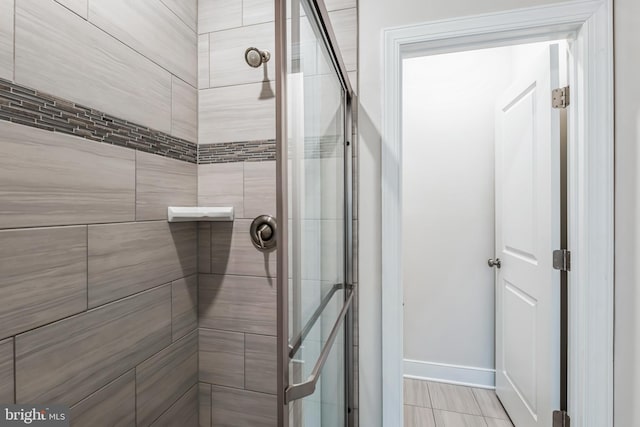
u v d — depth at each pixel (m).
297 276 0.66
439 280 2.15
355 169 1.28
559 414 1.25
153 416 1.18
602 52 1.06
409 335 2.21
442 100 2.14
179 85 1.31
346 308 1.12
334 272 1.04
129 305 1.07
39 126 0.79
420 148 2.18
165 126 1.23
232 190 1.38
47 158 0.81
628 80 1.00
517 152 1.61
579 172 1.14
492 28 1.14
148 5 1.15
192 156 1.39
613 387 1.07
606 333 1.08
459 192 2.12
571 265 1.19
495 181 1.97
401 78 1.23
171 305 1.27
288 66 0.59
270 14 1.33
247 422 1.38
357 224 1.28
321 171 0.87
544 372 1.33
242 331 1.38
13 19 0.74
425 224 2.17
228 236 1.39
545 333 1.32
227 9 1.38
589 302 1.10
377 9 1.24
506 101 1.76
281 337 0.56
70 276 0.87
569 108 1.20
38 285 0.79
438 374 2.15
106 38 0.99
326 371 0.92
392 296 1.23
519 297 1.61
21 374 0.76
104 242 0.98
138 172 1.11
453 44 1.21
